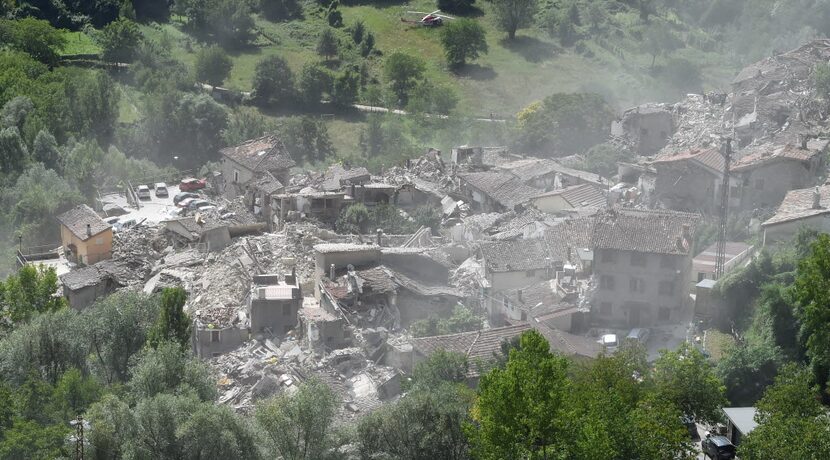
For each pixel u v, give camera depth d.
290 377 168.25
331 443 132.75
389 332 179.75
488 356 160.88
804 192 195.38
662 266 174.25
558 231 199.25
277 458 133.00
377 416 133.38
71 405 152.12
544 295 183.00
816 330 141.50
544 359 119.00
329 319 177.00
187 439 133.75
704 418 132.88
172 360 154.75
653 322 175.75
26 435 137.00
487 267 191.62
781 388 126.56
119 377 169.75
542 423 114.38
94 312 175.75
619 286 176.62
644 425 117.56
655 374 136.88
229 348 182.62
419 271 196.12
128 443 132.88
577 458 113.25
